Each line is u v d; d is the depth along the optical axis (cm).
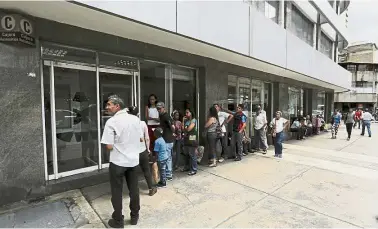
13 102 346
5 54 337
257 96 942
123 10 353
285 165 629
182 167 586
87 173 452
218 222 325
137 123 319
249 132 887
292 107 1238
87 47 440
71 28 401
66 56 421
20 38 342
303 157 738
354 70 3572
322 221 332
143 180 488
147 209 360
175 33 438
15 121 349
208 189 446
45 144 396
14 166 350
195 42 502
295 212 359
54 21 381
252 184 478
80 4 311
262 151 816
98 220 325
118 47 467
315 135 1374
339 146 977
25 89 358
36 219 321
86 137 462
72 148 445
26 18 350
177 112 582
